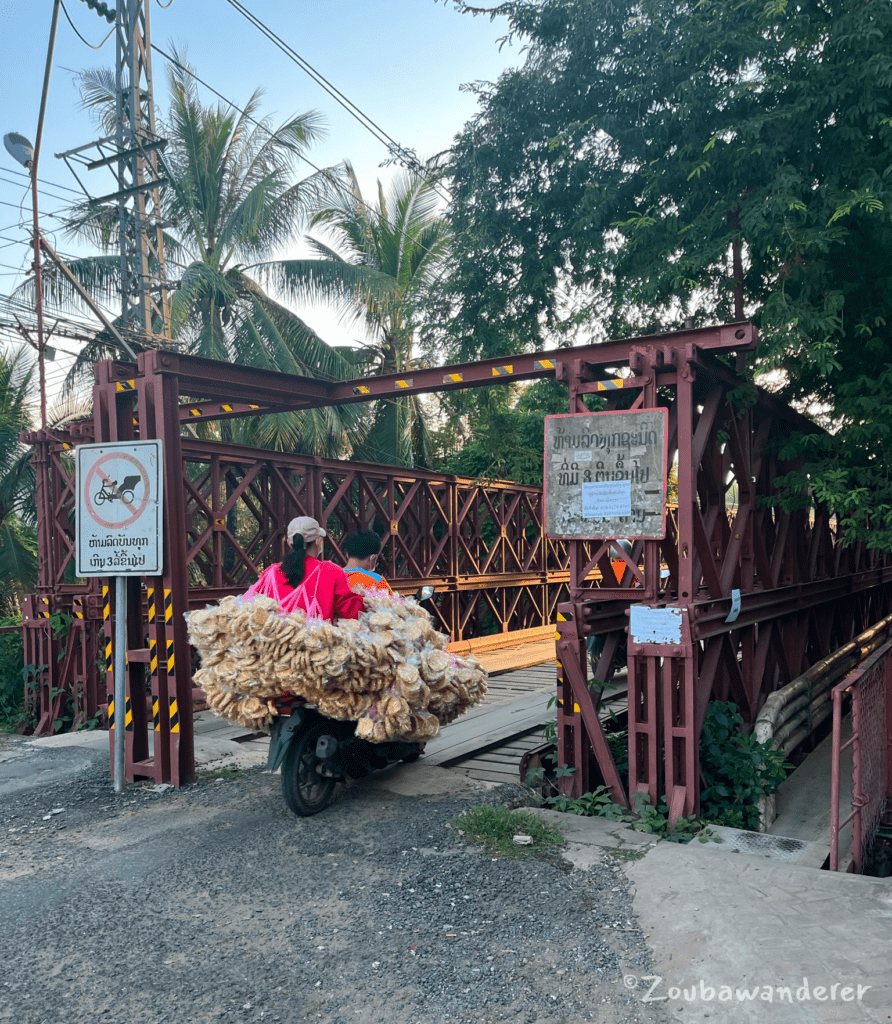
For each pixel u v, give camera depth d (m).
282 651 4.72
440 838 4.79
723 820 5.66
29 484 16.48
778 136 7.07
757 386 6.84
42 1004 3.18
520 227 9.98
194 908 3.96
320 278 17.73
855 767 4.89
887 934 3.46
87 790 5.99
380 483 12.27
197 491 8.88
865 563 12.84
